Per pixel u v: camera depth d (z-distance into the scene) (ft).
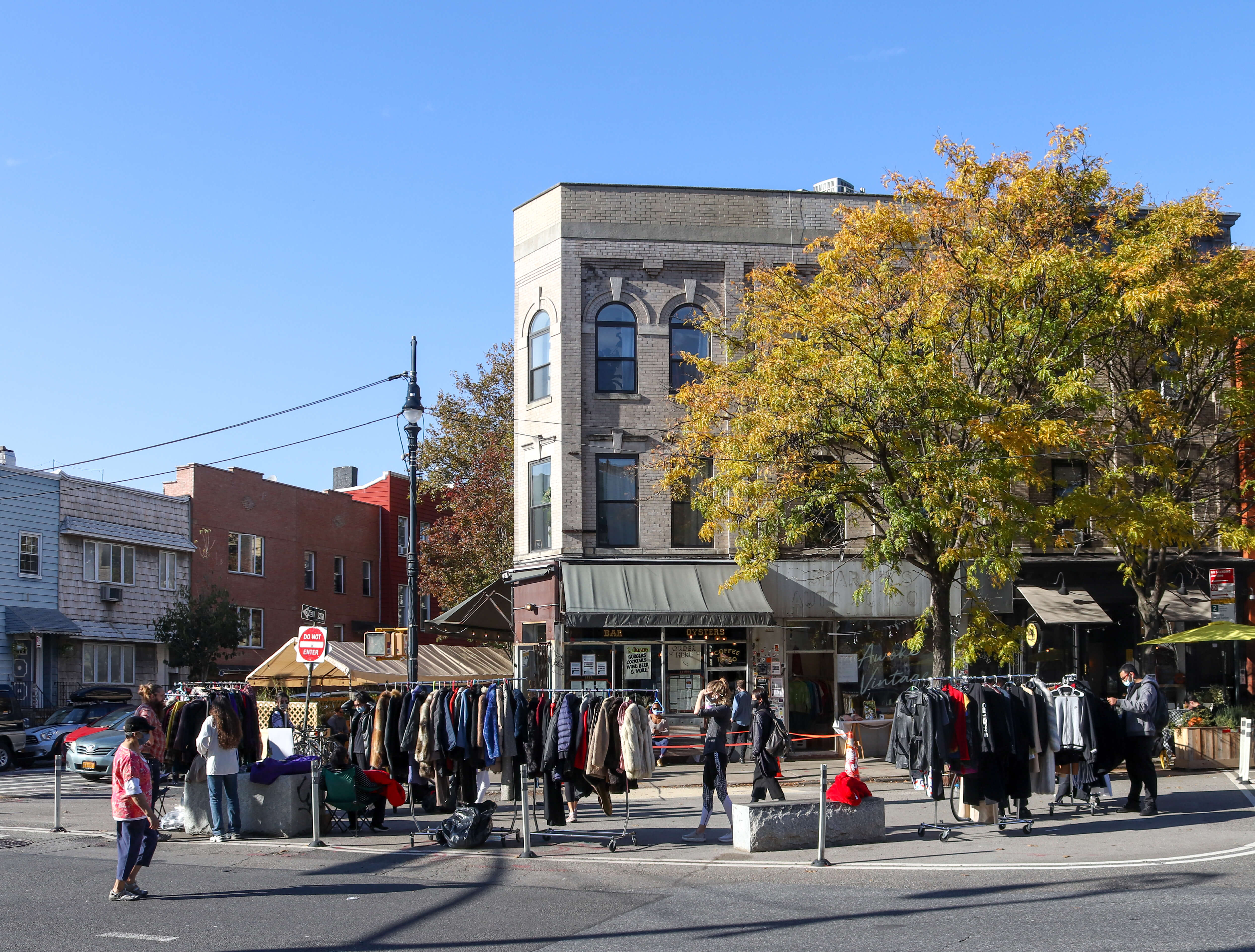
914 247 68.90
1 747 97.04
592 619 80.33
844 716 84.99
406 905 33.32
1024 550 87.86
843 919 30.22
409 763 48.01
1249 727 62.75
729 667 85.46
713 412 71.36
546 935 29.12
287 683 93.50
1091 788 49.62
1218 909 29.89
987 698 43.75
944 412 61.52
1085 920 29.09
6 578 114.93
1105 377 81.05
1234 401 69.92
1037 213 65.67
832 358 63.62
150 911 32.91
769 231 89.45
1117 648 90.33
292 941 28.84
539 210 90.68
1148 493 71.20
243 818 49.52
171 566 137.08
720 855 41.68
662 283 88.84
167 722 53.72
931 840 44.04
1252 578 88.84
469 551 128.36
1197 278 65.77
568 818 51.13
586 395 87.40
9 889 36.70
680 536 87.30
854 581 85.51
